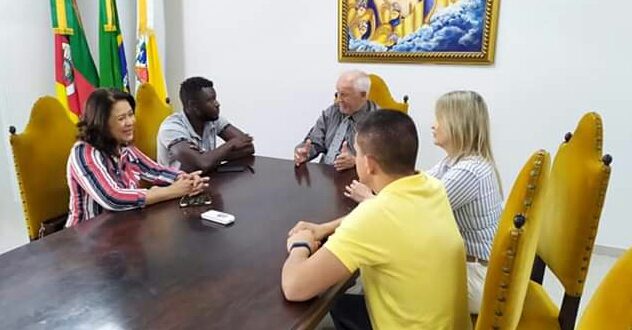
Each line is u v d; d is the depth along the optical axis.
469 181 1.49
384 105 2.76
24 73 3.12
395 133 1.11
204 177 2.04
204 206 1.71
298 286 1.06
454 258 1.15
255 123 3.66
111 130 1.78
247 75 3.57
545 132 2.79
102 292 1.11
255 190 1.90
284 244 1.38
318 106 3.39
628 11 2.47
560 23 2.61
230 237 1.44
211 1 3.53
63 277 1.19
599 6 2.51
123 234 1.46
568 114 2.72
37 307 1.05
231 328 0.98
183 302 1.07
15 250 1.34
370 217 1.06
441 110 1.61
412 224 1.08
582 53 2.61
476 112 1.56
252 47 3.49
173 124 2.30
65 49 3.06
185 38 3.70
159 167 2.05
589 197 1.34
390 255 1.06
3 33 3.00
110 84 3.34
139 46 3.48
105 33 3.28
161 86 3.57
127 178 1.87
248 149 2.45
